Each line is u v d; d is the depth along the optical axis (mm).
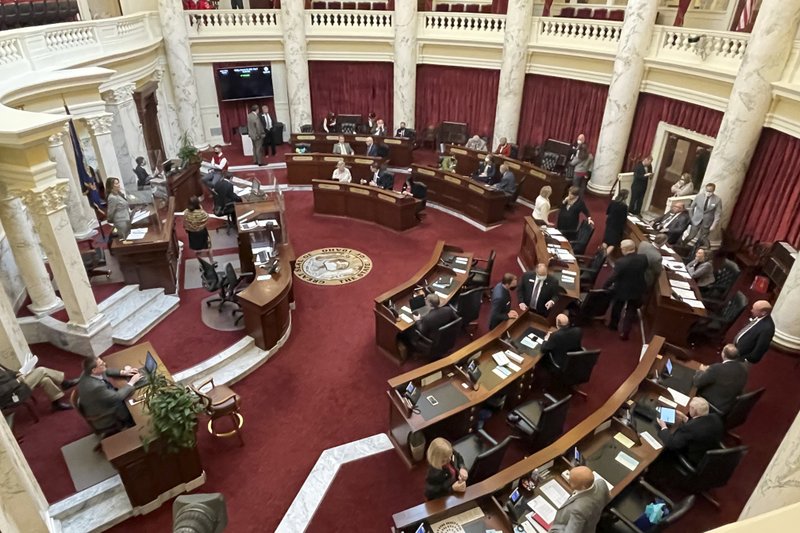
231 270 8977
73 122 10211
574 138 15633
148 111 15000
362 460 6539
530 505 5027
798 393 7566
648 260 8773
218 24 16688
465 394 6512
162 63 15961
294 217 13477
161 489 5895
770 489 4383
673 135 12680
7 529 4320
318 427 7047
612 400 6082
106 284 9250
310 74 18219
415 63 17109
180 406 5676
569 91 15242
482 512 4934
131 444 5484
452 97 17734
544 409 6031
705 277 8922
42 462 6262
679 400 6254
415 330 7867
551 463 5348
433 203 14453
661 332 8320
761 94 9438
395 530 4711
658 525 4621
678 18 12531
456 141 17812
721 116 11078
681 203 10672
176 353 8133
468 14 16062
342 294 10133
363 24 17219
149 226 9688
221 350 8211
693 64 11242
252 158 17406
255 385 7801
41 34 9969
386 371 8086
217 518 1688
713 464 5293
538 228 10672
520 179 14312
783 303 8273
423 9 17266
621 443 5680
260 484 6211
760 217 10281
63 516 5672
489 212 12867
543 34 15094
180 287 9992
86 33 11594
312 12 16953
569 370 6969
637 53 12555
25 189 6383
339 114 18828
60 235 7035
